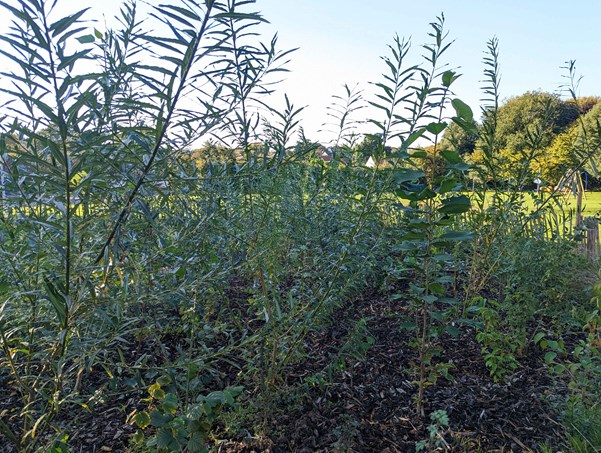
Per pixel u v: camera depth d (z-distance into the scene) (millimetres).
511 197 3996
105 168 1551
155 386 1985
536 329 3785
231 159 2613
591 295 4305
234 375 2990
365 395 2938
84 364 1950
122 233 1946
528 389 3074
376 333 3705
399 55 2621
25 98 1311
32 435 1810
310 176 4473
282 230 3633
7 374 2863
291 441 2490
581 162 4172
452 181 2543
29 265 1931
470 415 2797
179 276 2428
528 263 4047
